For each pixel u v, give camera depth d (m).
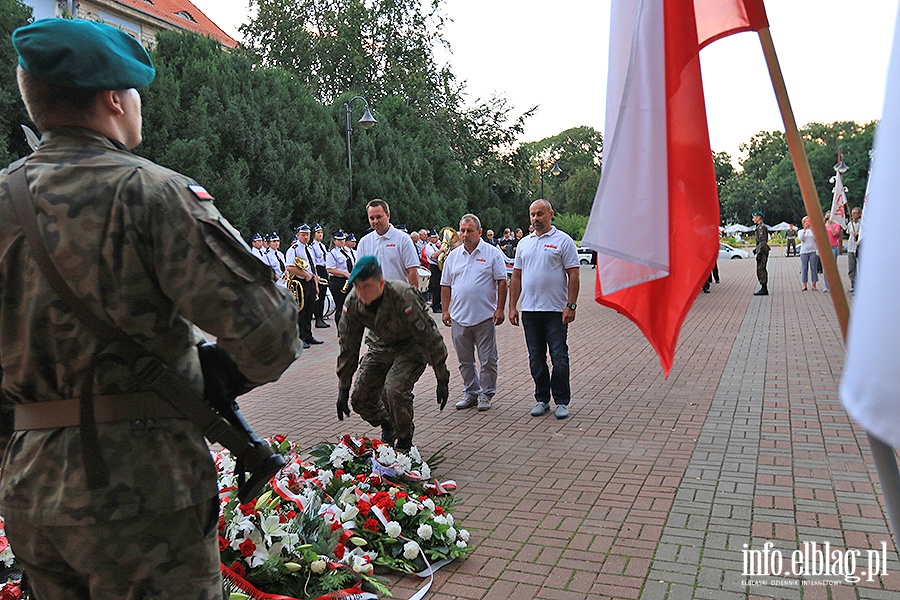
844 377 1.22
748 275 26.12
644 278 2.33
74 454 1.71
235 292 1.69
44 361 1.72
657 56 2.29
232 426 1.95
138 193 1.72
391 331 5.14
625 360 9.69
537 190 70.25
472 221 6.98
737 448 5.66
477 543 4.08
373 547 3.81
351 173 26.16
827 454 5.45
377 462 4.71
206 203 1.77
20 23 17.14
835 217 18.09
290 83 25.62
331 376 9.41
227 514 3.34
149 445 1.75
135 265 1.71
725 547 3.92
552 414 6.90
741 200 84.75
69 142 1.79
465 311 7.02
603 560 3.82
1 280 1.74
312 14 42.41
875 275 1.17
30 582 1.90
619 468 5.26
